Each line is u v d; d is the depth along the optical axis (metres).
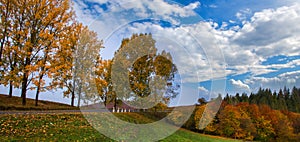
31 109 12.09
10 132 7.41
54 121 9.29
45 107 12.61
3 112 10.06
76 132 8.13
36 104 13.56
